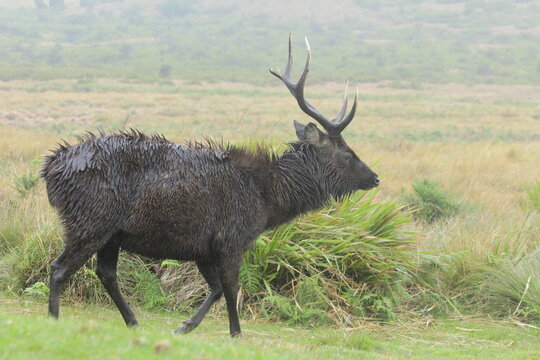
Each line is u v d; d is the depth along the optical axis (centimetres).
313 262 3219
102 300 3066
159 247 2414
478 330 3153
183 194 2380
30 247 3186
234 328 2562
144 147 2377
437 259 3619
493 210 5284
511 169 7956
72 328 1655
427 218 4988
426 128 17238
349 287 3278
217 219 2458
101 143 2347
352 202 3572
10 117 14750
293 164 2692
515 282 3444
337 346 2673
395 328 3111
